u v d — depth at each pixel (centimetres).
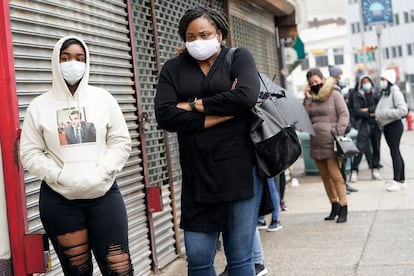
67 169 355
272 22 1202
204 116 366
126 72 566
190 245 377
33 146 361
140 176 573
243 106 361
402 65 7350
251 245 384
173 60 389
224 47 389
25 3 421
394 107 965
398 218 767
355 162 1120
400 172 990
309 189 1073
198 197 369
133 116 570
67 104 364
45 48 440
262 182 389
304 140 1254
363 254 604
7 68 393
